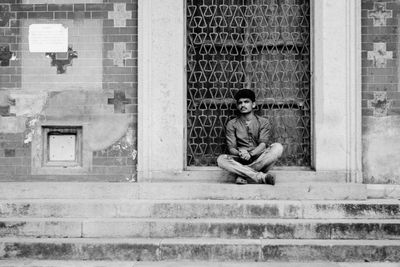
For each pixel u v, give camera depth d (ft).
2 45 24.21
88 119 23.97
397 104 23.57
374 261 19.29
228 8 24.49
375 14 23.65
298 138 24.38
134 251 19.60
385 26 23.59
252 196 22.36
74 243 19.72
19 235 20.81
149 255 19.56
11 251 19.80
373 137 23.58
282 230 20.33
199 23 24.49
